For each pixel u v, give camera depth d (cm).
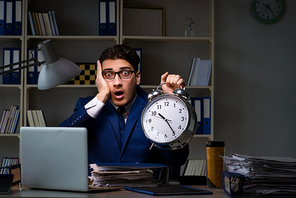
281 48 349
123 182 111
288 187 99
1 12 303
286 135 346
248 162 100
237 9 348
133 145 153
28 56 302
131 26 328
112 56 155
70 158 103
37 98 332
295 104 348
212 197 96
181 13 343
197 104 303
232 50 346
